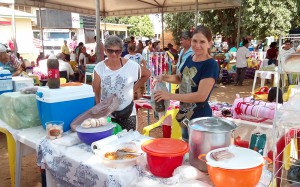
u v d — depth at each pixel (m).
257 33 14.74
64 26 17.53
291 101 1.47
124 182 1.41
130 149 1.65
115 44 2.29
